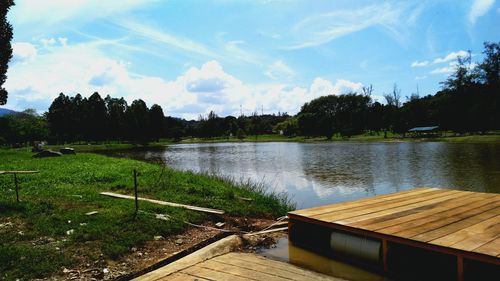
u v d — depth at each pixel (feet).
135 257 22.82
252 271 19.13
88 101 300.20
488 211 25.30
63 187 41.70
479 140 167.22
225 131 420.36
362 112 320.91
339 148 167.53
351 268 21.93
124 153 177.47
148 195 38.86
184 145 287.07
